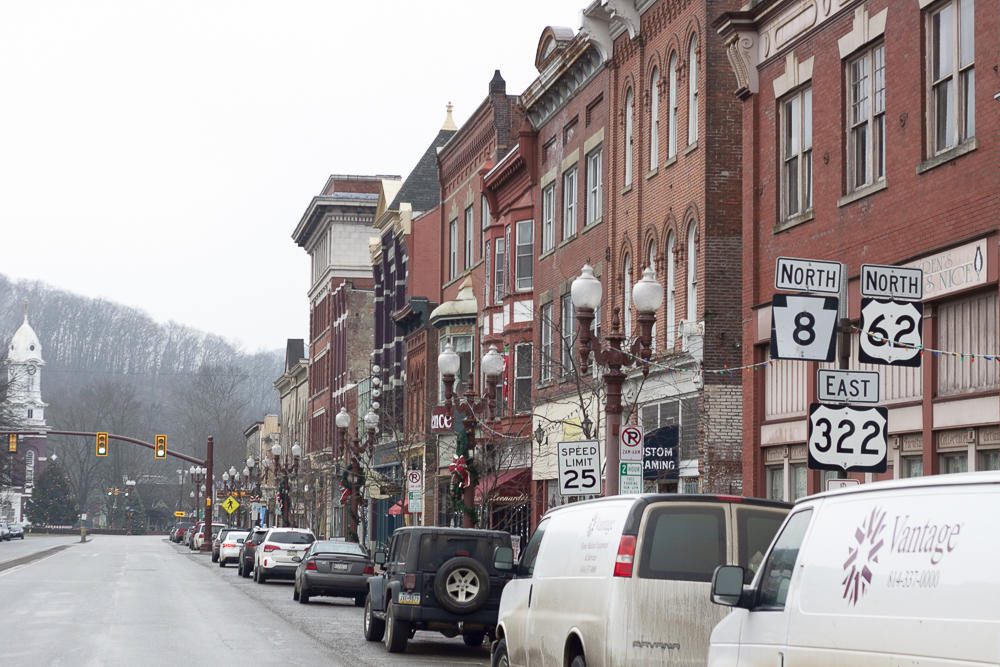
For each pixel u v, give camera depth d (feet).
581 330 66.44
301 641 73.56
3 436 320.09
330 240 293.02
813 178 77.71
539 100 131.95
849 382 46.75
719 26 87.35
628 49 109.91
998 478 21.35
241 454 542.57
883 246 69.31
